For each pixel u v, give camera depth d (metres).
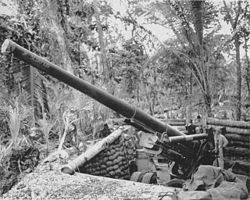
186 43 10.59
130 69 12.60
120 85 12.62
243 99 11.04
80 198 3.83
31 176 4.74
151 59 11.27
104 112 8.32
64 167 4.95
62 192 4.05
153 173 5.11
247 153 5.96
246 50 10.61
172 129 4.58
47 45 9.78
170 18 10.23
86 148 6.54
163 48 10.91
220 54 10.62
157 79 12.54
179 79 11.79
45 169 5.12
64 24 10.41
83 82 4.19
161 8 10.10
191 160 4.64
